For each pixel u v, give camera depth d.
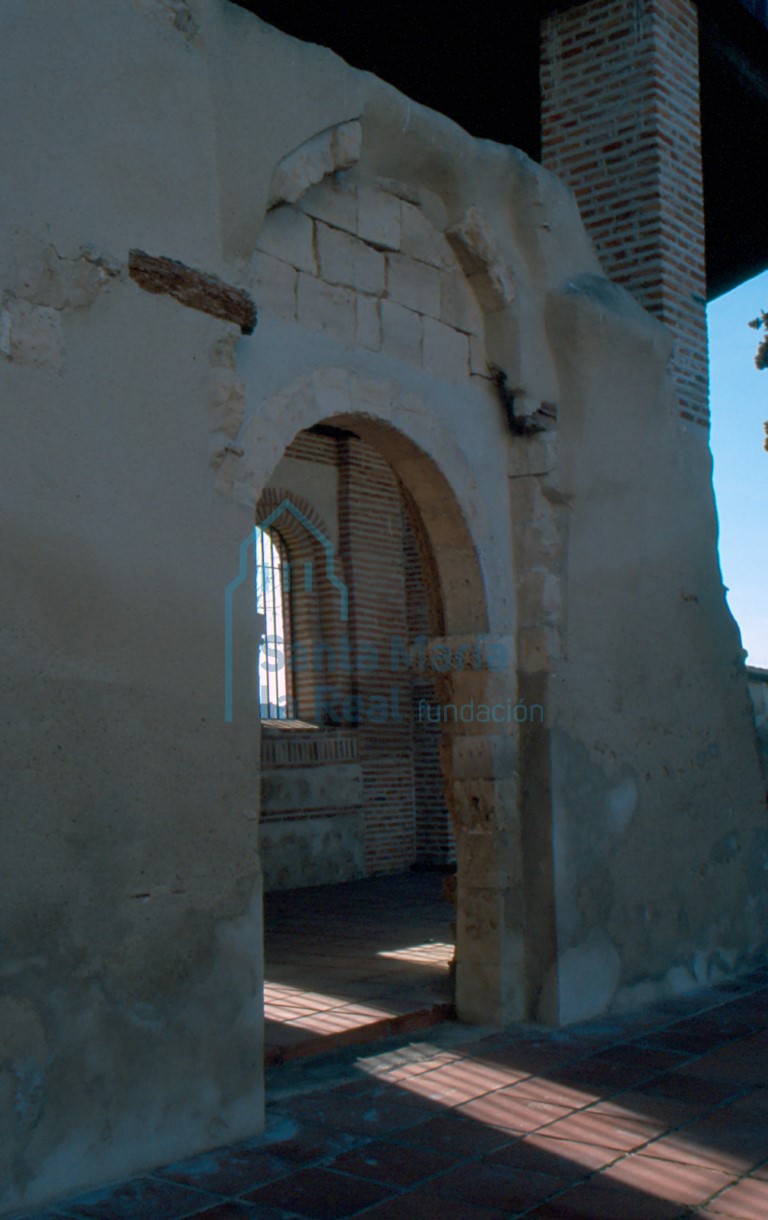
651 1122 4.37
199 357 4.35
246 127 4.62
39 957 3.63
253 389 4.75
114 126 4.07
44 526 3.77
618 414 6.71
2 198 3.71
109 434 4.00
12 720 3.63
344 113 5.10
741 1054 5.29
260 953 4.37
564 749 6.03
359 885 11.50
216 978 4.19
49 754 3.73
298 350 5.00
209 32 4.48
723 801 7.32
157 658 4.11
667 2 7.79
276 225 4.96
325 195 5.24
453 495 5.80
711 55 8.81
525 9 8.12
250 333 4.64
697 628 7.30
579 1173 3.89
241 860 4.34
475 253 5.97
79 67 3.96
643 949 6.40
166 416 4.21
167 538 4.18
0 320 3.69
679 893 6.77
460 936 5.95
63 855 3.74
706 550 7.50
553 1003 5.80
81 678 3.85
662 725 6.84
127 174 4.11
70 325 3.90
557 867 5.87
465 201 5.95
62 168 3.89
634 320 6.73
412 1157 4.04
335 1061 5.19
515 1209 3.60
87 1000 3.75
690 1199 3.66
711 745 7.28
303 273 5.08
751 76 9.27
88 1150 3.71
